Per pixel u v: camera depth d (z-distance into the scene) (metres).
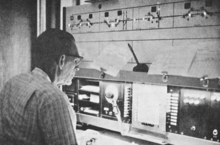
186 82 1.25
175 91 1.32
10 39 2.06
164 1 1.42
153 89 1.40
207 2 1.25
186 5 1.34
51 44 0.87
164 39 1.44
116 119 1.57
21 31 2.12
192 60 1.26
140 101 1.46
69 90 1.84
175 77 1.29
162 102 1.37
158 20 1.45
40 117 0.74
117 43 1.64
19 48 2.12
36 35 2.20
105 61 1.56
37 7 2.17
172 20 1.40
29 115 0.76
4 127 0.82
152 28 1.48
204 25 1.27
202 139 1.24
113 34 1.67
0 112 0.85
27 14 2.14
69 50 0.90
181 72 1.25
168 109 1.35
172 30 1.40
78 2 2.26
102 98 1.64
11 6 2.04
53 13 2.11
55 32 0.90
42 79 0.83
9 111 0.81
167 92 1.35
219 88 1.16
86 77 1.70
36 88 0.79
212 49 1.23
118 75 1.52
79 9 1.86
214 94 1.19
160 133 1.39
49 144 0.73
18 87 0.83
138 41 1.55
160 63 1.36
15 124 0.78
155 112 1.40
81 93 1.78
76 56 0.93
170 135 1.35
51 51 0.87
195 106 1.26
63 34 0.90
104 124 1.63
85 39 1.83
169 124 1.35
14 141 0.78
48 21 2.12
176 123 1.32
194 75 1.22
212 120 1.21
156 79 1.36
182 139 1.30
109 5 1.68
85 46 1.84
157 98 1.39
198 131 1.25
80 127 1.75
